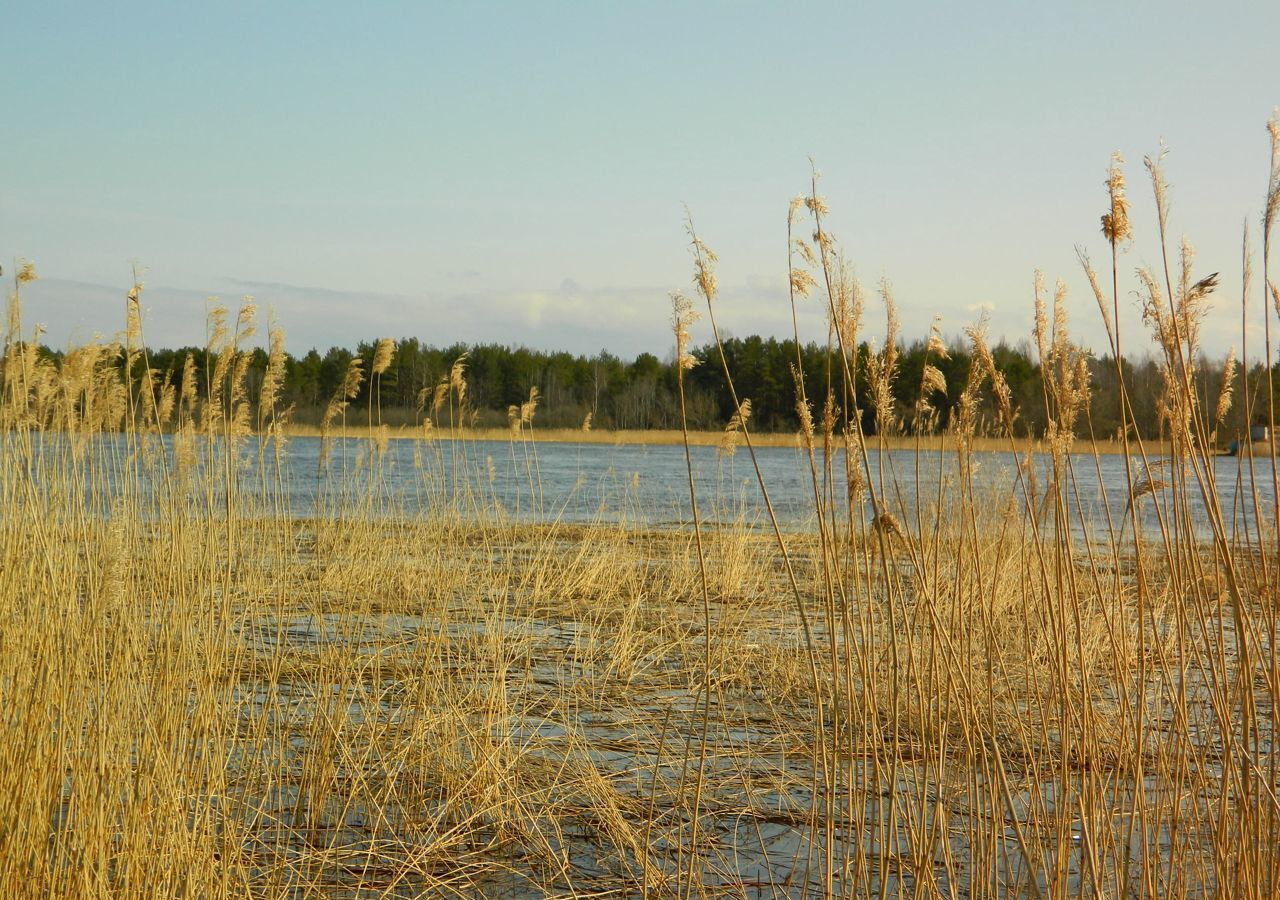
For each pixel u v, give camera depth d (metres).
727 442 4.18
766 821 5.66
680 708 7.58
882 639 5.12
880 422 4.12
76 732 4.67
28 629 4.86
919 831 4.21
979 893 4.42
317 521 7.79
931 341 4.24
